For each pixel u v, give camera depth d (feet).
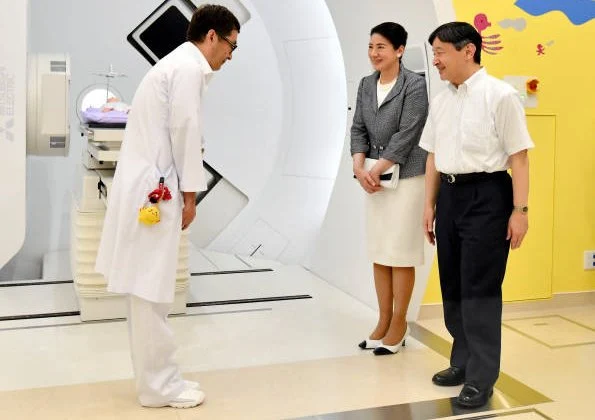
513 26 12.99
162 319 8.89
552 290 13.88
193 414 8.85
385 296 11.48
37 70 13.29
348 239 15.84
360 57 15.35
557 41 13.33
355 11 14.92
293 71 19.36
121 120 11.99
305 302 14.83
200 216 20.18
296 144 19.52
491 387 9.25
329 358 11.16
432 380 10.07
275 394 9.59
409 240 10.88
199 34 8.90
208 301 14.78
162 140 8.59
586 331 12.43
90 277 12.82
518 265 13.56
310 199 18.95
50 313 13.50
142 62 19.21
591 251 14.05
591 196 13.92
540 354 11.21
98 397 9.41
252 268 18.04
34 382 9.96
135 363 8.91
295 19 18.61
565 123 13.57
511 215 8.87
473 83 8.92
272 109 19.77
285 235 19.07
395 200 10.88
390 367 10.73
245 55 19.56
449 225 9.39
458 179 9.07
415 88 10.67
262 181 19.89
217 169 19.71
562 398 9.42
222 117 19.69
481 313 9.07
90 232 12.73
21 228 12.59
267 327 12.94
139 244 8.52
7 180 12.44
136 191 8.48
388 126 10.80
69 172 18.94
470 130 8.83
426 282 12.62
